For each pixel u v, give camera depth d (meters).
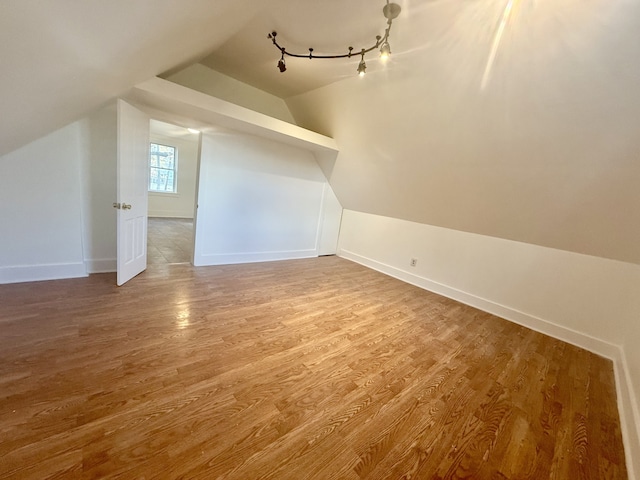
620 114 1.60
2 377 1.43
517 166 2.31
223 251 3.79
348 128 3.33
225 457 1.16
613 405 1.82
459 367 2.05
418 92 2.35
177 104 2.52
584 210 2.27
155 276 3.05
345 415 1.47
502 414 1.62
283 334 2.20
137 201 2.84
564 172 2.10
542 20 1.49
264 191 3.98
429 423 1.49
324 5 1.73
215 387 1.55
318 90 3.10
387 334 2.42
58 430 1.18
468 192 2.92
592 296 2.59
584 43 1.46
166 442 1.19
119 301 2.38
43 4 0.79
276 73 2.90
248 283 3.21
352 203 4.76
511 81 1.84
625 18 1.29
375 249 4.58
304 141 3.44
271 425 1.35
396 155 3.14
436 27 1.77
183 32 1.62
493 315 3.17
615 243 2.33
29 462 1.04
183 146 7.49
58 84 1.44
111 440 1.17
